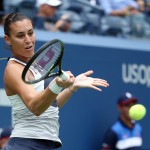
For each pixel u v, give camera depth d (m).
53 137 14.03
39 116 13.81
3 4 30.66
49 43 12.89
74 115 28.20
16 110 13.92
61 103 15.02
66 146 27.84
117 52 30.03
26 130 13.80
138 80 30.66
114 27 33.56
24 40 13.88
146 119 30.52
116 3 34.72
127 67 30.30
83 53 28.81
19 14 14.03
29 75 13.34
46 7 30.78
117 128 27.36
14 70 13.69
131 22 34.09
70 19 31.53
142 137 30.17
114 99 29.53
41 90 13.84
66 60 28.20
